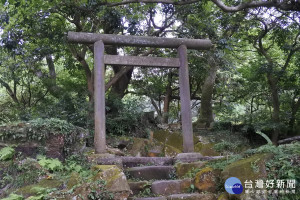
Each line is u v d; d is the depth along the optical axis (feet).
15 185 12.12
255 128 27.99
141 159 15.61
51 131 14.48
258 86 34.27
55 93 32.60
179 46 18.92
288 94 31.94
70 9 24.57
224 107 37.17
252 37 31.68
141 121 26.40
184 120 17.85
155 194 12.06
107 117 25.38
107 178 10.92
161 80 39.86
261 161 10.80
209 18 27.84
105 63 17.60
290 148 11.79
